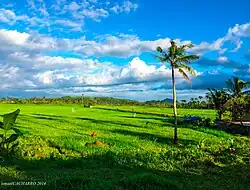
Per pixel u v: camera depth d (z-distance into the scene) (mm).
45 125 43812
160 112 89000
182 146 27875
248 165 17297
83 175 13258
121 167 15867
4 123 15859
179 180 13797
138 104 144000
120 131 38594
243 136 39719
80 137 30125
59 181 11320
